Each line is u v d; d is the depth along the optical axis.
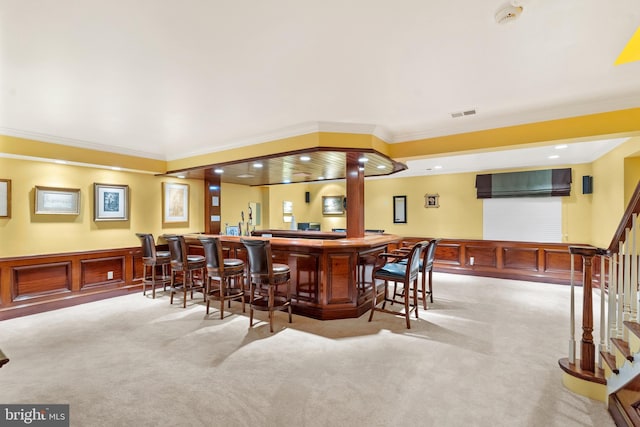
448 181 6.98
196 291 4.99
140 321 3.62
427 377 2.35
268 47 1.98
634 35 1.94
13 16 1.62
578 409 1.94
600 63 2.21
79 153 4.29
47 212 4.15
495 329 3.34
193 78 2.41
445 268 6.72
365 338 3.11
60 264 4.24
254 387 2.22
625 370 1.79
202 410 1.96
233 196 6.95
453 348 2.86
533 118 3.25
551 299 4.57
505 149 3.57
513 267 6.05
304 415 1.91
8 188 3.82
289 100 2.89
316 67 2.26
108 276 4.76
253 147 4.22
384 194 7.78
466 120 3.52
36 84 2.47
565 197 5.79
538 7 1.61
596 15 1.67
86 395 2.12
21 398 2.10
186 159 5.08
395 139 4.09
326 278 3.72
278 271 3.44
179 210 5.75
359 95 2.79
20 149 3.76
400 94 2.77
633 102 2.82
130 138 4.21
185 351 2.81
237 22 1.71
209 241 3.71
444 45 1.98
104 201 4.74
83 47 1.95
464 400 2.05
